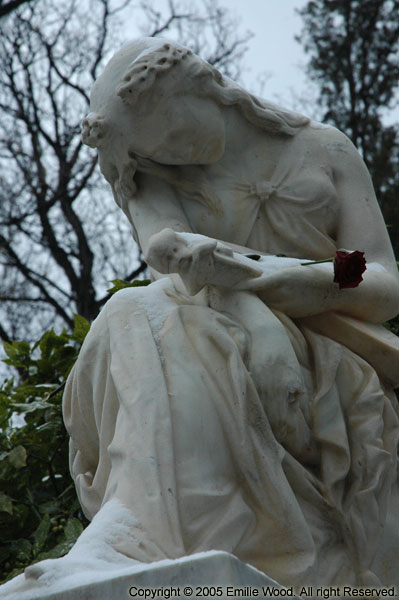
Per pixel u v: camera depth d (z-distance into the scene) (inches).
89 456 146.6
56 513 198.1
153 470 126.7
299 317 149.3
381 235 160.4
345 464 141.0
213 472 131.1
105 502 129.0
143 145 155.4
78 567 115.0
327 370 145.2
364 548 138.6
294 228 159.6
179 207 160.1
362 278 143.9
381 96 424.8
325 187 160.6
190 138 154.5
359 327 149.6
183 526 125.8
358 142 410.9
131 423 130.5
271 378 136.6
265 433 134.0
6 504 188.2
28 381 219.3
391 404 150.1
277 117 162.6
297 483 137.9
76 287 459.8
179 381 133.6
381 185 373.4
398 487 148.3
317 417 142.3
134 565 115.4
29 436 199.0
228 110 159.9
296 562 131.3
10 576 177.5
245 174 162.1
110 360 138.9
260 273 144.3
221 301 142.2
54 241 463.8
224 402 133.6
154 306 141.6
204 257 136.6
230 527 128.5
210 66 156.3
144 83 151.7
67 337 218.2
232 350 135.6
